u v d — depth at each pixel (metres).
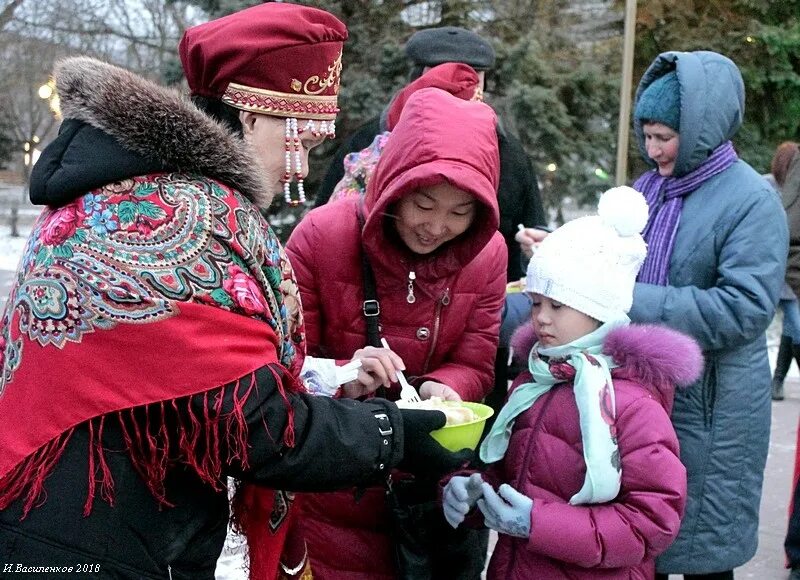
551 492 2.02
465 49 3.45
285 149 1.57
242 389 1.31
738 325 2.43
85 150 1.33
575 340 2.04
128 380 1.28
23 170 15.78
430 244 2.00
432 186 1.89
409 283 2.07
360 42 6.59
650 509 1.90
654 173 2.77
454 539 2.06
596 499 1.91
